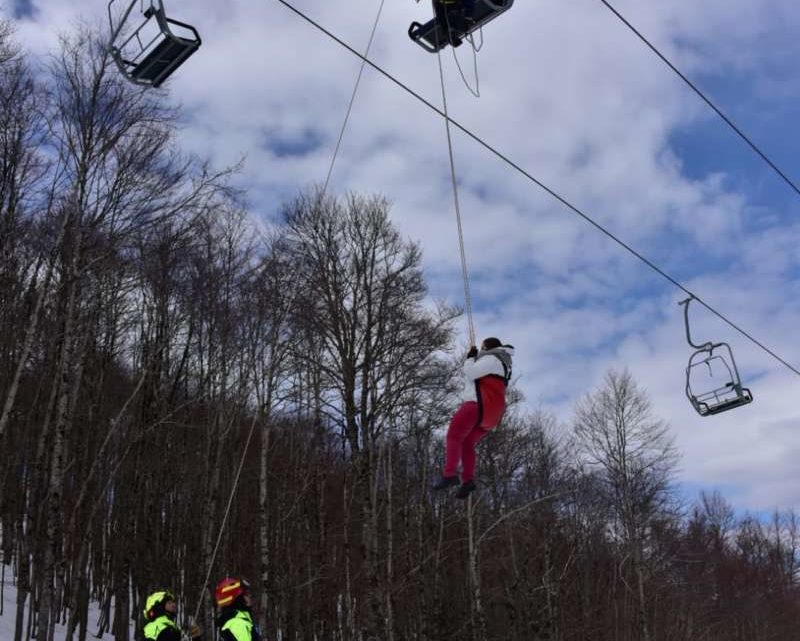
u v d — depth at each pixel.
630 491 36.62
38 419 22.31
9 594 22.88
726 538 60.38
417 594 27.52
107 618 23.33
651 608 37.38
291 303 25.23
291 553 27.80
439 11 7.81
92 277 19.95
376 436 25.12
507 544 34.19
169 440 24.89
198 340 27.00
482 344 6.86
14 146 20.22
